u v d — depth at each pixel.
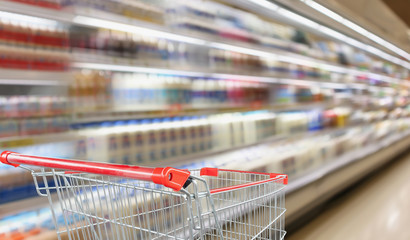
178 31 2.09
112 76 2.06
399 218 3.11
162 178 0.69
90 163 0.85
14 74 1.46
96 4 1.70
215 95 2.91
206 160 2.62
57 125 1.75
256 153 3.15
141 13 1.92
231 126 2.97
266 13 2.62
